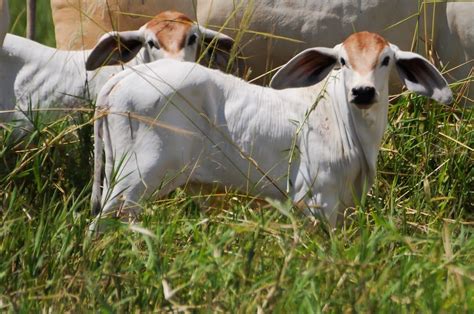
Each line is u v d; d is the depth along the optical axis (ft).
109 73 47.03
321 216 39.52
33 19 53.88
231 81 40.93
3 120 47.34
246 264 33.94
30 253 35.24
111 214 39.70
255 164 40.24
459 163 44.86
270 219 36.58
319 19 50.06
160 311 32.60
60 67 47.47
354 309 32.14
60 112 46.21
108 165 40.27
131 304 33.22
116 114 39.75
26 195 41.63
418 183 44.24
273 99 41.11
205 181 40.78
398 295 33.01
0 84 47.78
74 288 34.17
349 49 40.04
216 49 46.70
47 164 43.19
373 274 34.22
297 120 40.88
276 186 40.63
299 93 41.60
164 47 44.57
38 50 47.73
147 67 40.27
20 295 33.47
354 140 40.75
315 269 33.17
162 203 40.22
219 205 41.19
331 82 41.37
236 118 40.47
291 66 41.27
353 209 41.50
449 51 50.11
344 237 38.29
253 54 51.11
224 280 33.47
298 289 32.83
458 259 35.68
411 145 45.68
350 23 49.98
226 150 40.55
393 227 37.04
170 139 39.63
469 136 45.96
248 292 32.86
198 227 37.99
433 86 40.88
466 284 33.63
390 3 49.75
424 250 36.04
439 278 34.12
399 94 47.67
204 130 40.34
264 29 50.52
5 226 36.42
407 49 50.52
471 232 39.14
